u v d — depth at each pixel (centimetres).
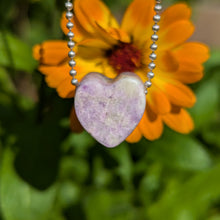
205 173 25
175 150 23
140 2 18
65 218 25
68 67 18
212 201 25
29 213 21
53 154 22
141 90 15
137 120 15
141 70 19
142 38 18
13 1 24
